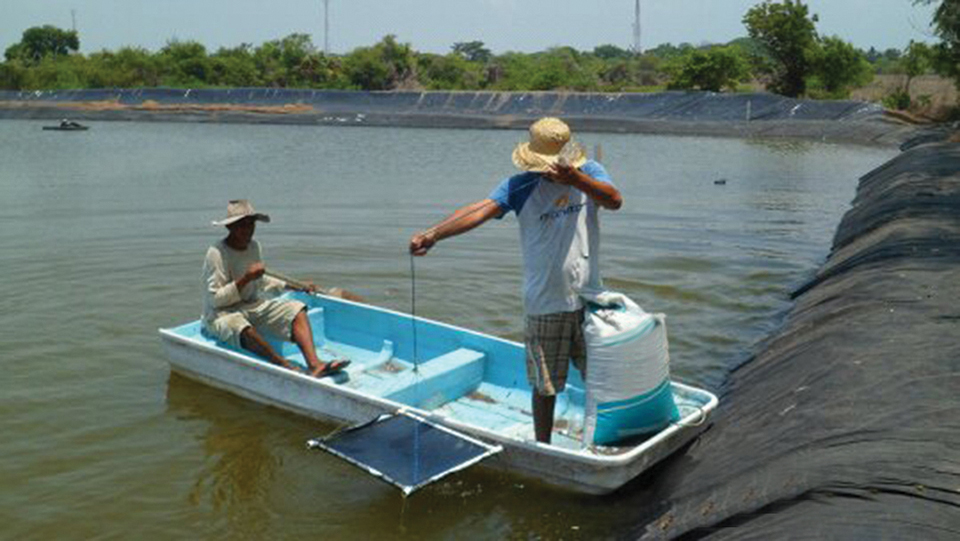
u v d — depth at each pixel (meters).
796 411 4.88
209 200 16.14
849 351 5.50
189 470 5.45
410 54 57.38
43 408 6.32
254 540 4.69
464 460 4.80
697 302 9.03
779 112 33.62
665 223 13.59
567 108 38.59
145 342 7.73
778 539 3.50
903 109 33.94
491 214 4.90
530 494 5.10
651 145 29.06
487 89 52.47
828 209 15.12
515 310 8.69
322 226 13.18
